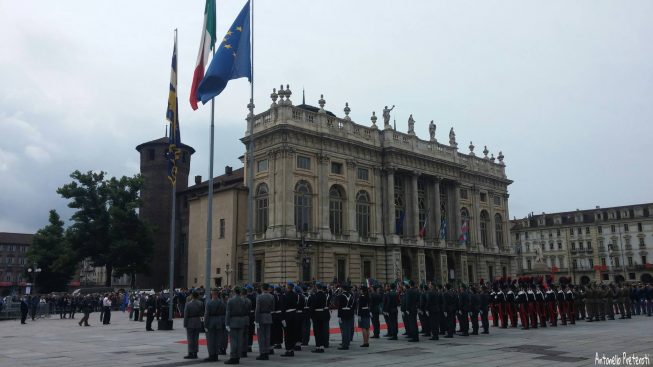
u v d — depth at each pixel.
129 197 70.00
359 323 20.02
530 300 27.19
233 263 53.03
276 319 18.45
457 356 16.22
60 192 68.06
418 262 60.56
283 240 49.28
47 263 74.38
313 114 54.47
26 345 22.05
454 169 69.62
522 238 138.12
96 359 17.09
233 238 53.47
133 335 26.44
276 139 51.88
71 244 68.44
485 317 24.59
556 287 29.70
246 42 26.81
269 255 50.34
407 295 21.72
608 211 126.00
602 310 32.28
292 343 17.27
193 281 58.69
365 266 56.59
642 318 34.41
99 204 69.31
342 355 17.14
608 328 25.95
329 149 54.94
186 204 71.56
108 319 36.03
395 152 60.44
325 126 54.78
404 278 58.78
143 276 73.44
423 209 65.69
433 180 66.56
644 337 20.84
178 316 39.91
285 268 49.12
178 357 17.34
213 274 54.97
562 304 29.11
